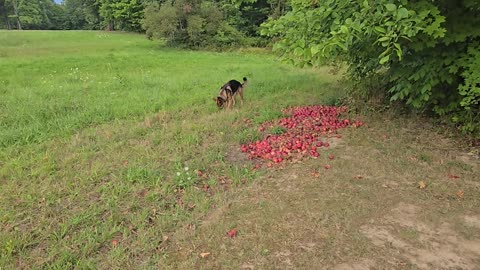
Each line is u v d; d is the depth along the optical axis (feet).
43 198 12.76
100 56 56.70
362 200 12.33
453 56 16.67
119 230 10.94
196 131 19.69
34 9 185.57
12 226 11.13
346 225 10.90
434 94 18.80
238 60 58.49
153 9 85.87
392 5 11.54
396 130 18.97
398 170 14.51
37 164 15.52
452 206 11.88
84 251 9.95
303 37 15.11
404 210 11.71
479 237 10.28
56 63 47.78
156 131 19.86
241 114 23.20
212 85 33.32
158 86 32.63
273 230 10.77
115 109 23.98
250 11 96.07
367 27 12.05
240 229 10.87
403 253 9.65
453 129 18.34
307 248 9.91
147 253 9.93
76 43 84.43
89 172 14.75
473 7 15.93
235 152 17.06
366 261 9.36
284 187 13.48
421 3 14.34
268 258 9.55
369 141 17.66
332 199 12.44
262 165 15.56
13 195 12.92
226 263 9.39
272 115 22.38
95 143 18.20
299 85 32.91
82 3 175.83
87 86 32.27
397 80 19.70
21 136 18.69
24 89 30.17
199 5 84.89
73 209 12.15
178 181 13.82
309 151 16.49
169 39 84.07
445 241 10.14
